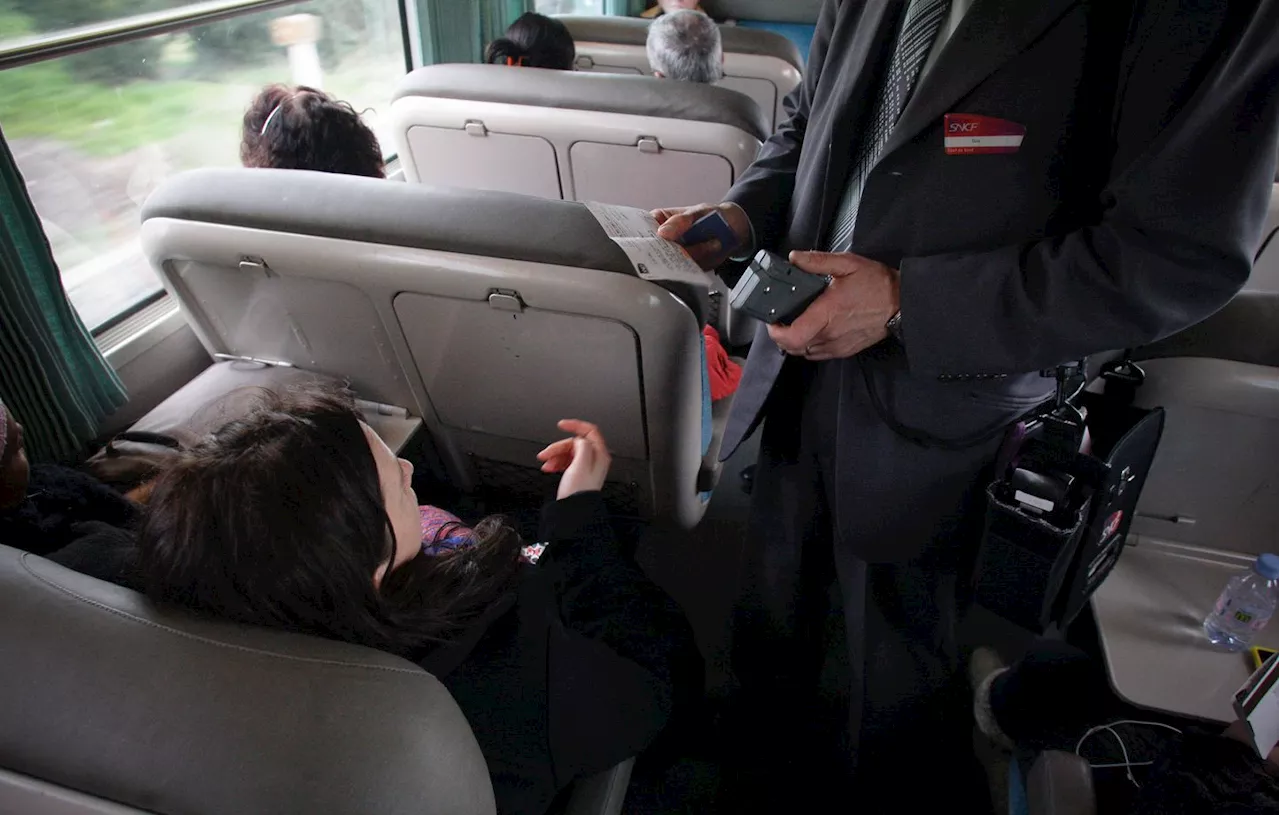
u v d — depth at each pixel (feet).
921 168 3.20
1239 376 3.89
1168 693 4.14
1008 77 2.93
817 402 4.35
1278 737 3.45
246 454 2.42
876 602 4.98
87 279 6.11
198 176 4.63
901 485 4.06
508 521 4.19
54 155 5.63
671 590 6.82
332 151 5.39
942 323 3.11
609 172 7.36
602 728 3.04
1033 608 3.90
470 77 7.15
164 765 2.01
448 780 2.17
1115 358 4.27
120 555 3.45
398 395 5.47
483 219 4.11
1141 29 2.63
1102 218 2.99
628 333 4.16
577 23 10.74
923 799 5.18
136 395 6.25
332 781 2.00
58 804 2.03
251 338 5.37
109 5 5.78
